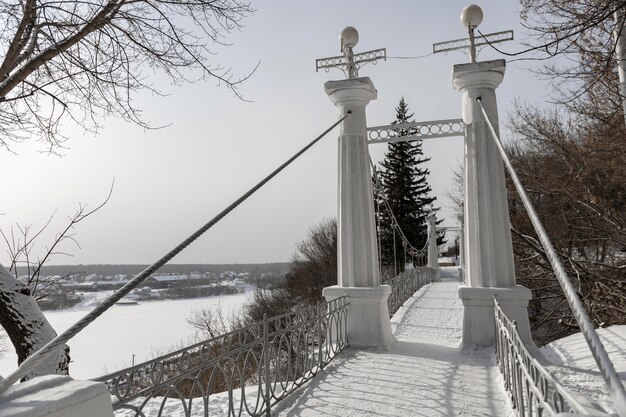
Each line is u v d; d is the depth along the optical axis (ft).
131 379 7.25
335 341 18.79
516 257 46.68
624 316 30.45
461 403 12.24
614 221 32.12
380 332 19.49
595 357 4.44
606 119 24.44
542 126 35.86
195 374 8.91
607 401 10.85
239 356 10.61
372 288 19.71
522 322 17.99
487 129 19.79
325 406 12.28
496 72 19.85
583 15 14.12
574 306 5.27
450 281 74.69
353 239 20.77
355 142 21.34
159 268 8.59
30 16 15.84
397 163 112.47
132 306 179.93
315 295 92.17
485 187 19.42
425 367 16.16
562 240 37.76
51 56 15.70
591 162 28.37
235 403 13.17
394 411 11.76
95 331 123.85
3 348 28.43
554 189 35.50
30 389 5.38
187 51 18.01
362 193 21.06
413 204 110.42
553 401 6.40
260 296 104.32
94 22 16.11
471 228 19.66
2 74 15.90
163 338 109.09
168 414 12.82
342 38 22.30
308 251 109.81
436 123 20.98
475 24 20.93
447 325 28.78
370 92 21.81
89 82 18.12
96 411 5.69
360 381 14.56
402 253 105.29
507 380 12.57
